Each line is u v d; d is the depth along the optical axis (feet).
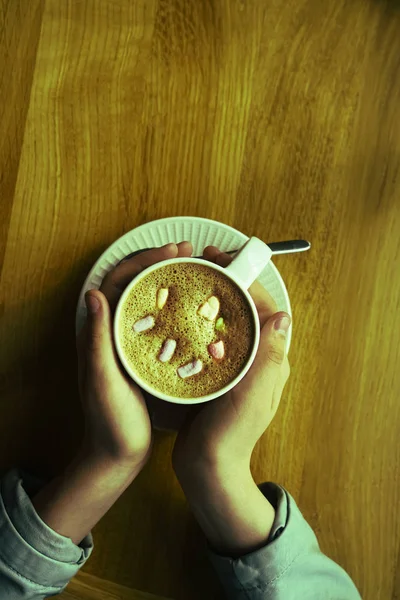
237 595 1.48
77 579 1.64
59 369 1.69
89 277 1.57
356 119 1.73
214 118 1.71
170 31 1.69
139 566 1.66
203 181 1.71
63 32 1.68
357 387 1.73
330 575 1.52
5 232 1.67
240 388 1.40
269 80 1.71
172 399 1.24
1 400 1.68
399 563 1.72
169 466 1.69
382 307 1.72
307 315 1.72
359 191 1.72
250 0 1.70
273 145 1.72
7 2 1.67
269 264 1.62
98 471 1.44
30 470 1.68
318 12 1.71
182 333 1.28
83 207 1.69
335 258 1.73
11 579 1.41
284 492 1.57
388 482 1.73
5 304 1.67
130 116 1.69
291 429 1.71
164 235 1.60
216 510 1.45
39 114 1.68
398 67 1.73
